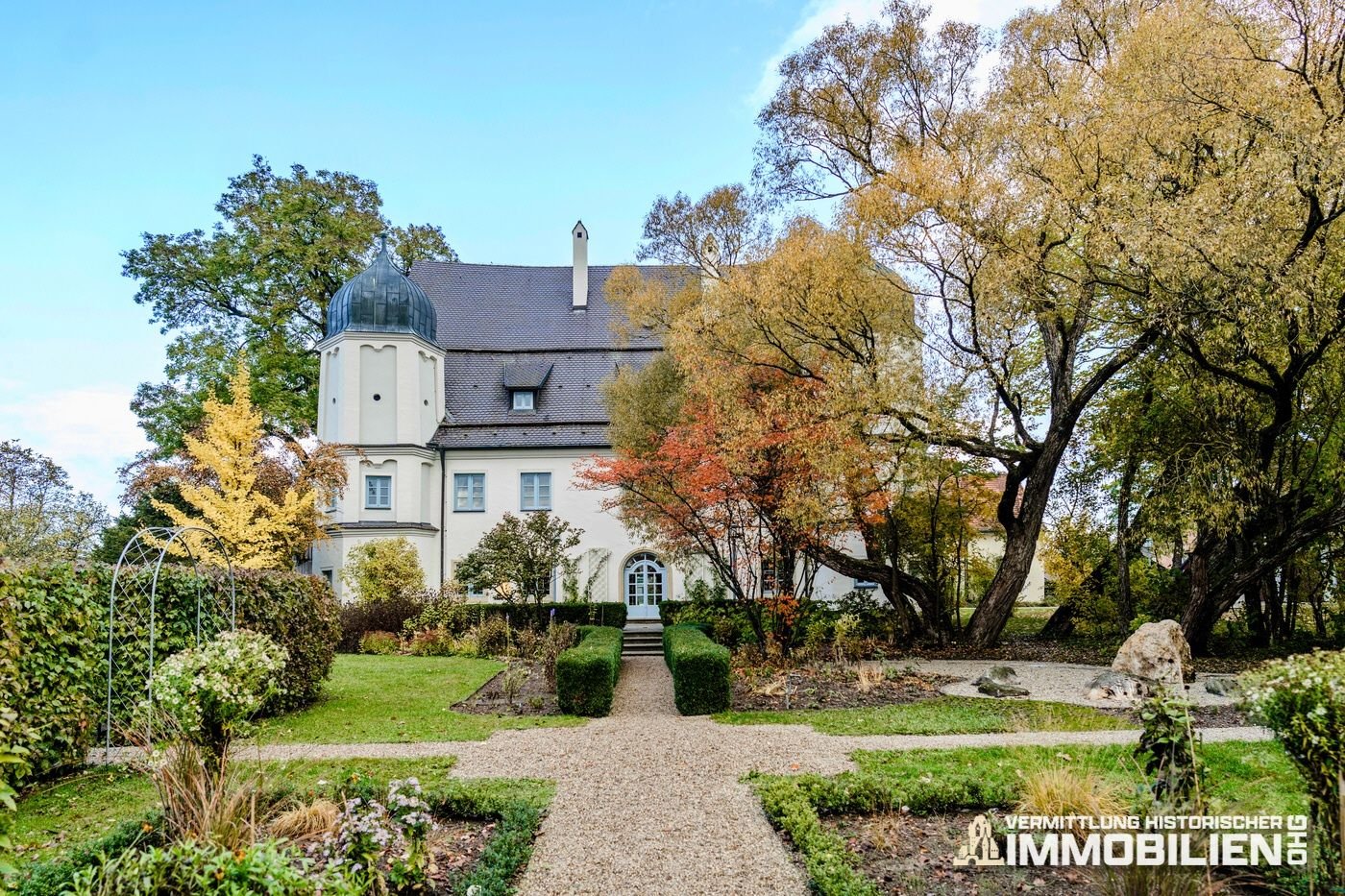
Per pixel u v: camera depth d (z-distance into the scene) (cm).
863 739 866
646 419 1934
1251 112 1143
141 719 638
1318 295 1205
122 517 2616
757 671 1396
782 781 660
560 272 3080
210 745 564
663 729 963
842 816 597
